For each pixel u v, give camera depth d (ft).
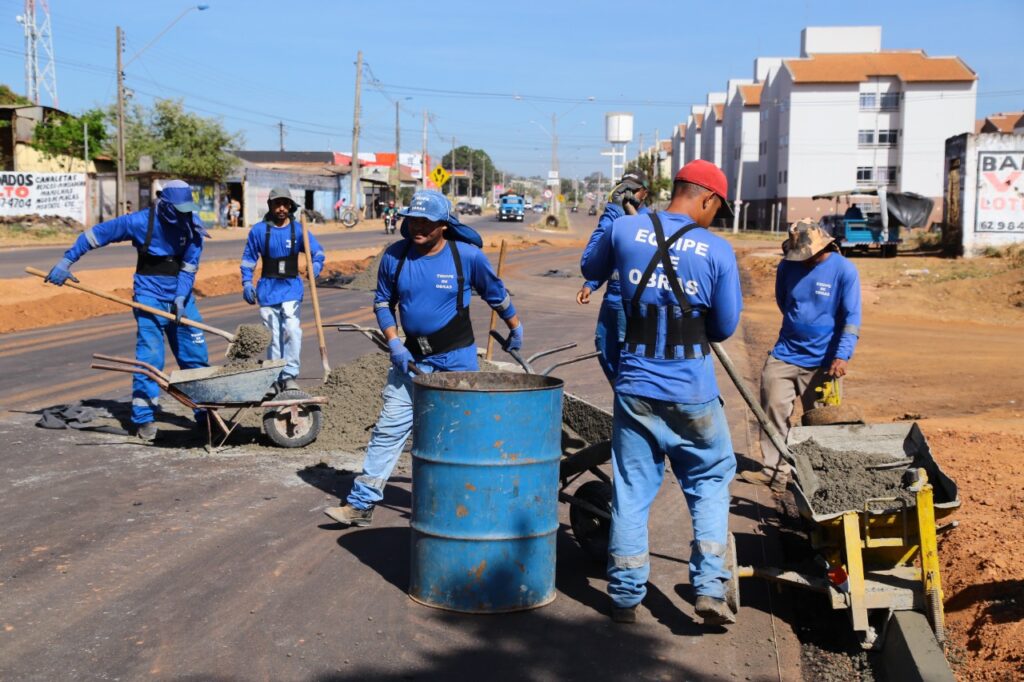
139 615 15.83
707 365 15.47
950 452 27.04
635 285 15.38
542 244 165.37
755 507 23.03
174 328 28.63
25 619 15.55
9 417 30.40
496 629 15.81
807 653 15.93
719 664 14.90
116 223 27.20
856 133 233.14
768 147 258.78
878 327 66.08
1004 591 16.83
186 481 23.77
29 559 18.11
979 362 48.62
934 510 16.16
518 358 20.17
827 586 16.08
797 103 233.14
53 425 28.86
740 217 267.80
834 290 24.07
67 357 42.60
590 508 18.39
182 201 26.89
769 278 93.91
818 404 24.64
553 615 16.48
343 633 15.42
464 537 16.11
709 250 15.17
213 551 18.88
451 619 16.12
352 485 23.82
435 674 14.15
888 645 15.25
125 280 76.48
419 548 16.58
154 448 27.04
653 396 15.30
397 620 15.97
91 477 23.82
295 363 32.04
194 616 15.84
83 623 15.44
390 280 19.10
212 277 78.18
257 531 20.17
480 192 650.43
